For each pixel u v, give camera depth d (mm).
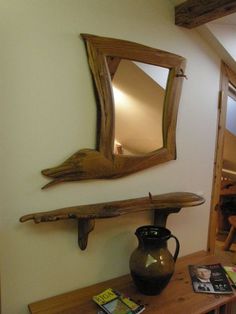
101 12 1253
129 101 1349
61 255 1282
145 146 1448
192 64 1594
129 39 1344
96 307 1207
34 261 1216
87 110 1262
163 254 1282
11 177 1120
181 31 1526
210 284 1376
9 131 1098
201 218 1791
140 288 1299
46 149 1181
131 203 1350
